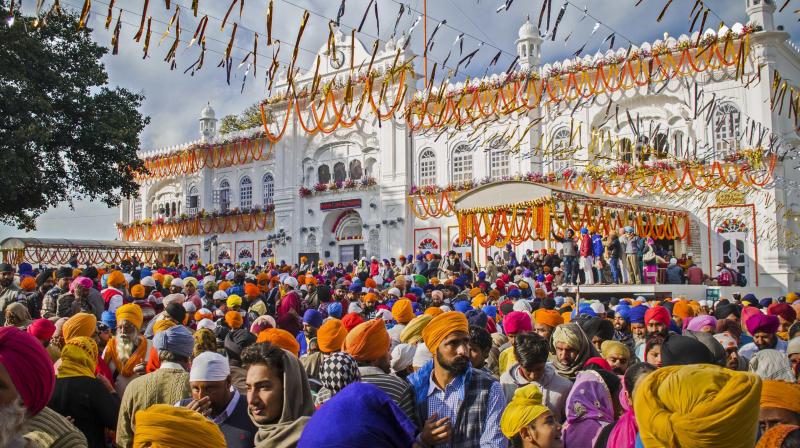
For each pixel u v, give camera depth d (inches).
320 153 1643.7
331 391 195.2
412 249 1473.9
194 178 1926.7
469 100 1305.4
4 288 520.7
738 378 105.0
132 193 1451.8
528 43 1302.9
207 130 1930.4
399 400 197.3
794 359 247.9
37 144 1198.9
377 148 1542.8
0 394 123.8
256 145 1779.0
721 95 1155.3
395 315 362.0
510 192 920.9
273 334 262.5
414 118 1435.8
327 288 544.1
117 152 1373.0
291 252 1652.3
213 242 1782.7
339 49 1536.7
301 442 105.3
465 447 180.5
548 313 314.5
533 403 168.7
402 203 1481.3
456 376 189.0
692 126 1177.4
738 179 1107.9
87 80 1314.0
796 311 436.1
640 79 1191.6
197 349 255.4
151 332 370.0
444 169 1438.2
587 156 1252.5
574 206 919.7
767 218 1117.1
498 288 688.4
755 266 1126.4
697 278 999.6
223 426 191.8
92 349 223.5
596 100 1251.8
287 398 175.5
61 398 206.4
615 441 155.0
